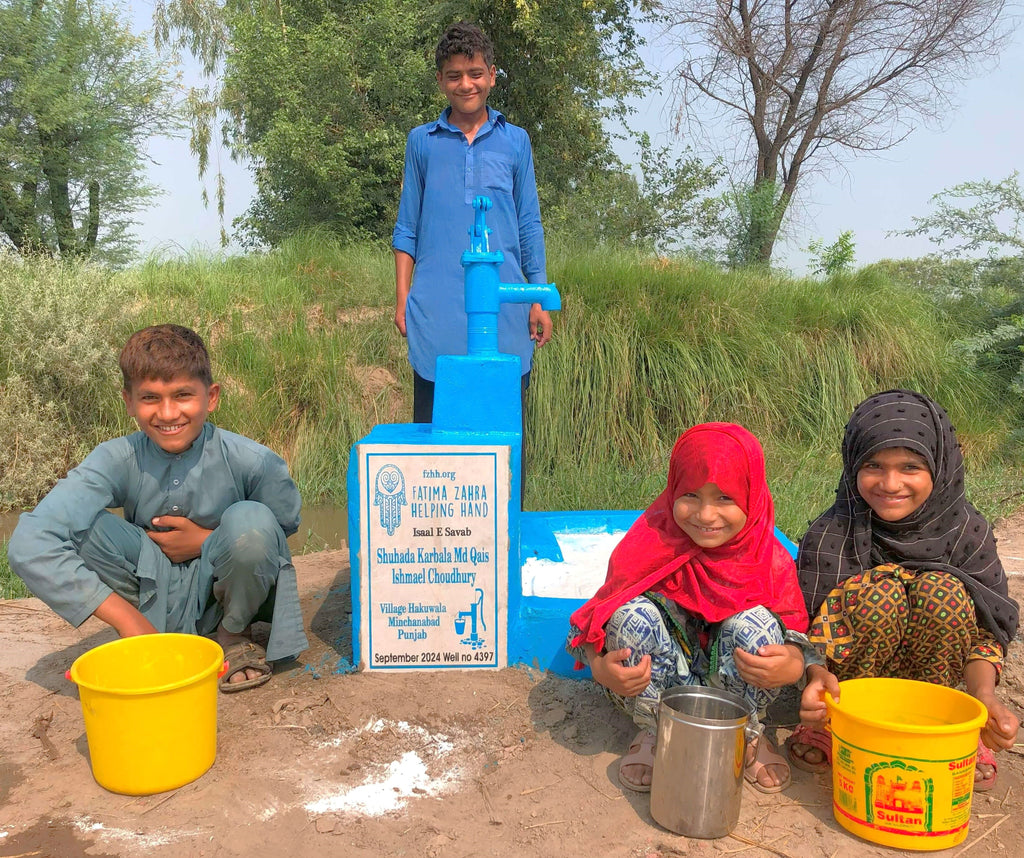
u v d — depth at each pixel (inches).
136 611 97.9
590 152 691.4
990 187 365.4
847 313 310.3
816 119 629.6
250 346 290.0
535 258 149.3
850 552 92.1
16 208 681.0
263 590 103.9
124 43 730.2
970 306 360.2
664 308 295.6
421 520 103.5
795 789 85.3
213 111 900.0
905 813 73.3
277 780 84.6
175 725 81.4
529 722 95.0
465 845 74.7
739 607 83.5
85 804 80.7
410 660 106.3
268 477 111.1
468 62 135.0
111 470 104.4
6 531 219.1
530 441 261.6
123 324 289.4
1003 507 213.3
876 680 82.1
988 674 84.4
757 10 625.3
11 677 112.3
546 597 111.5
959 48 584.4
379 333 310.2
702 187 585.0
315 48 543.8
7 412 248.5
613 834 76.6
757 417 278.7
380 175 571.5
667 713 75.9
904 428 87.2
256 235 633.6
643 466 248.5
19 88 666.8
